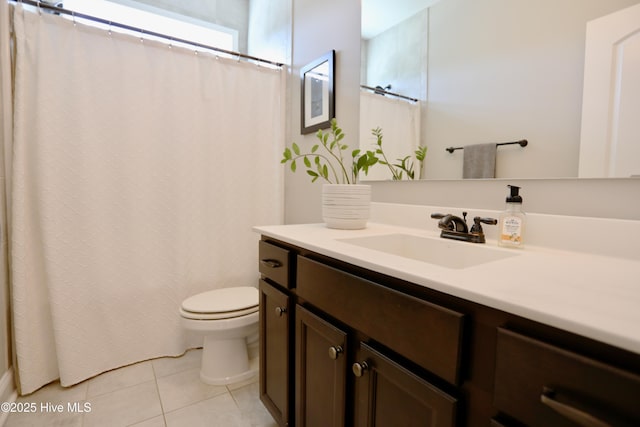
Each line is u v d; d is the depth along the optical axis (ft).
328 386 2.78
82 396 4.76
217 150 6.15
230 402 4.73
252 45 8.65
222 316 4.94
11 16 4.54
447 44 3.73
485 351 1.63
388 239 3.61
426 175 4.02
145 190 5.53
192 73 5.86
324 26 5.66
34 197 4.72
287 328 3.40
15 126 4.49
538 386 1.37
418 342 1.90
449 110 3.73
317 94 5.84
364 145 4.87
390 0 4.41
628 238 2.42
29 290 4.74
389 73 4.43
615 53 2.53
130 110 5.36
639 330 1.18
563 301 1.48
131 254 5.49
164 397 4.80
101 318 5.29
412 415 1.98
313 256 3.04
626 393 1.14
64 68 4.84
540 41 2.95
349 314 2.47
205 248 6.13
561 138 2.85
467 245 3.05
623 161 2.53
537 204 3.04
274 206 6.78
